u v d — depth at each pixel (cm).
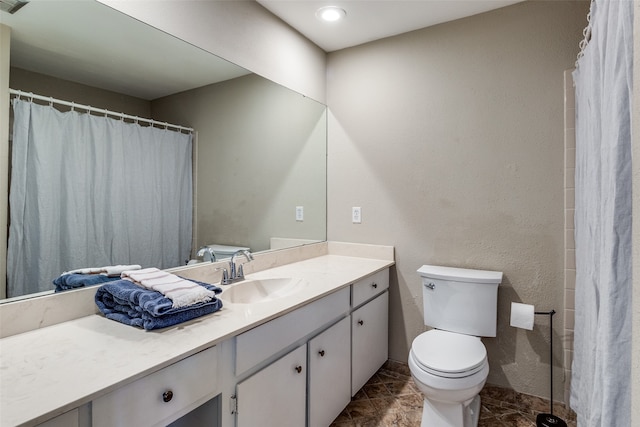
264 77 216
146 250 157
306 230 258
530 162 206
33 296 120
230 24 192
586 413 146
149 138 158
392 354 253
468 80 223
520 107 208
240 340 122
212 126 185
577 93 179
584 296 156
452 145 229
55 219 128
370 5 210
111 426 87
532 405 205
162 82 162
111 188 144
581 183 165
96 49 138
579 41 193
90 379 86
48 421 77
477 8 213
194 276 175
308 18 226
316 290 170
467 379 159
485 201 220
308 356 161
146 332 115
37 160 123
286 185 238
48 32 125
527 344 209
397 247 249
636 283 54
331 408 179
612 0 101
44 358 96
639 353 52
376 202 256
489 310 201
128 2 146
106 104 142
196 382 108
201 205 182
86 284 134
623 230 84
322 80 271
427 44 236
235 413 123
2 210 115
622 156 85
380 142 254
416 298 244
